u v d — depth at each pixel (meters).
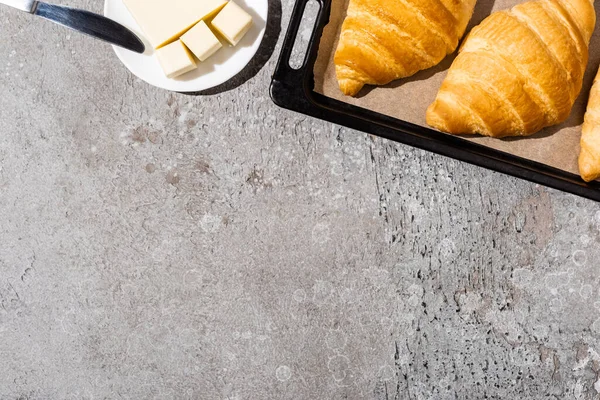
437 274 0.72
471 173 0.71
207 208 0.72
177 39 0.69
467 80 0.66
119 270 0.73
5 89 0.72
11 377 0.73
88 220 0.73
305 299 0.72
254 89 0.72
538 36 0.65
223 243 0.72
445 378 0.72
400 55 0.66
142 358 0.73
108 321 0.73
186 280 0.73
